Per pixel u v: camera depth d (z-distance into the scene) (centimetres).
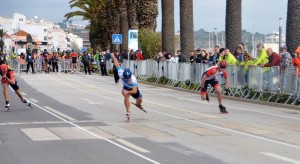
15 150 976
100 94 2339
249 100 2052
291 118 1527
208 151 975
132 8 4394
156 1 4456
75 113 1592
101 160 890
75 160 890
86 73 4409
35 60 4759
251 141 1095
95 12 6281
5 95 1673
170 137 1139
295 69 1831
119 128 1273
